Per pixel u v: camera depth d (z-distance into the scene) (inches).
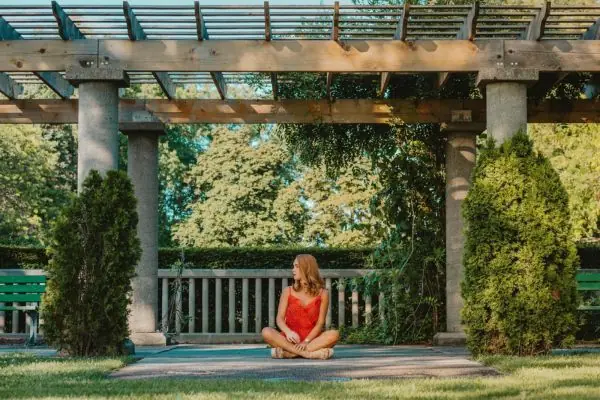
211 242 1131.3
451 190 441.1
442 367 281.0
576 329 315.9
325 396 200.8
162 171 1213.1
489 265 314.7
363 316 552.7
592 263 551.2
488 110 345.4
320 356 321.7
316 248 584.7
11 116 452.4
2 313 531.5
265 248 586.6
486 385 223.0
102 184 328.2
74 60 342.0
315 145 496.4
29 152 1002.7
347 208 924.6
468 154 441.4
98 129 341.4
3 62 341.4
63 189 1099.9
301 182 1044.5
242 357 336.2
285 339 327.0
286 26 352.5
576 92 461.4
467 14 343.9
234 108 442.3
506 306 312.7
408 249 474.9
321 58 346.0
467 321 318.7
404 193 480.1
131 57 343.3
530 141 323.0
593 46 343.0
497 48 343.3
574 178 639.1
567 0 602.5
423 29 398.3
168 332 510.6
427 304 480.1
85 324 323.6
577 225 634.2
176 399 194.7
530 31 346.0
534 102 443.5
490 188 317.4
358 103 440.1
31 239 1032.8
